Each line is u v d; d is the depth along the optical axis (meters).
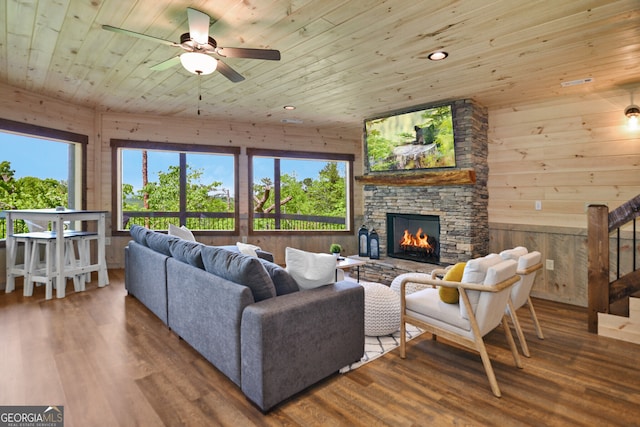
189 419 1.87
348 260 4.42
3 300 3.84
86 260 4.42
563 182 4.07
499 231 4.58
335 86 3.96
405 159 4.83
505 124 4.50
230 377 2.20
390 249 5.27
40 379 2.22
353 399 2.09
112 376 2.28
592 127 3.88
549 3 2.22
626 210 3.02
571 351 2.74
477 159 4.40
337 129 6.62
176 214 6.35
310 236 6.59
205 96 4.50
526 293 2.84
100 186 5.40
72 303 3.77
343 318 2.38
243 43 2.87
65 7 2.43
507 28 2.56
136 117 5.57
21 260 4.54
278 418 1.90
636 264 3.62
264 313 1.94
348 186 6.80
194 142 5.88
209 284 2.39
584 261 3.94
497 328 3.23
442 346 2.84
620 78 3.52
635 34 2.62
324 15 2.43
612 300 3.06
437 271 3.29
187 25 2.65
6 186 4.60
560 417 1.91
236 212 6.21
